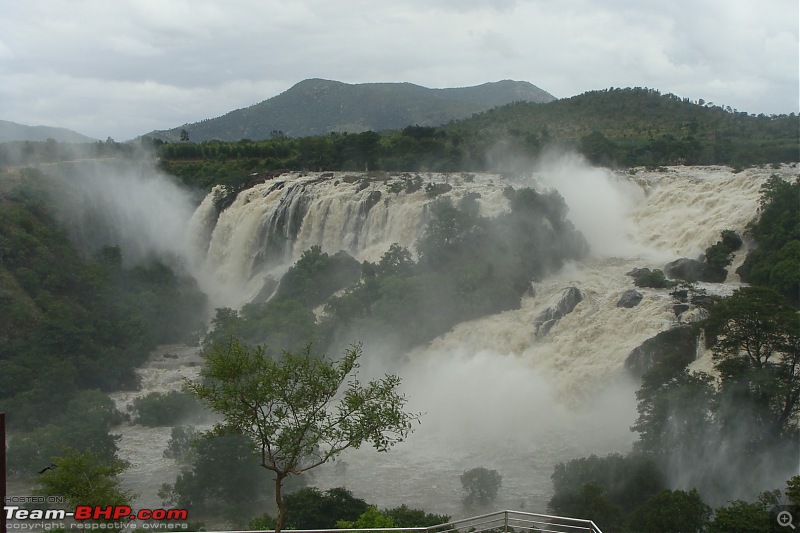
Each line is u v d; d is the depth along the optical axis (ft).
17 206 400.47
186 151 622.13
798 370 212.02
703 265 317.01
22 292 333.21
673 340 247.09
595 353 270.87
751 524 157.28
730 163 458.91
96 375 290.35
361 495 202.08
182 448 232.32
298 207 433.89
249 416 110.01
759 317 209.15
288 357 113.39
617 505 181.06
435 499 199.11
